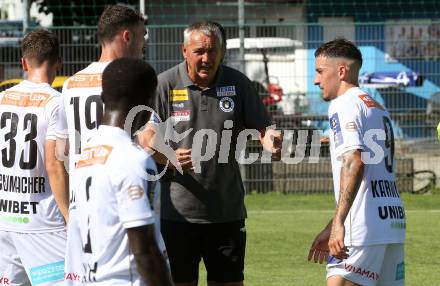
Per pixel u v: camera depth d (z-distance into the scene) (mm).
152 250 10805
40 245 16578
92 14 51344
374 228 14984
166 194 17438
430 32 47062
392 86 42375
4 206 16672
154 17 57250
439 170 41875
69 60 41344
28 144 16391
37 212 16516
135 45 14891
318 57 15703
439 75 42500
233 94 17578
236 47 42219
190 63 17234
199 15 61875
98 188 11000
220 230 17578
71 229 12086
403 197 40094
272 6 64250
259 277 23547
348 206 14633
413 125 42219
